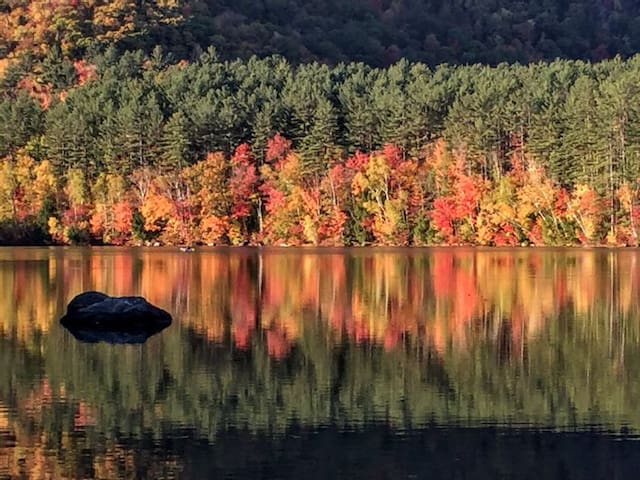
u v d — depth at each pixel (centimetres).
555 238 12369
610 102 12294
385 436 2658
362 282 6662
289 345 3966
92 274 7256
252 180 13325
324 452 2528
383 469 2409
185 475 2356
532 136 12650
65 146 13512
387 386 3212
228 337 4150
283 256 10025
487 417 2842
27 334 4200
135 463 2434
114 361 3603
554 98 13000
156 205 13188
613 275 7175
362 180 13088
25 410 2894
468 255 10069
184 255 10200
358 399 3045
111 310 4409
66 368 3472
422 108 13425
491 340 4084
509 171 12900
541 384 3244
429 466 2434
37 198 13312
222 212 13338
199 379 3312
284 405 2975
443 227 12781
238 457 2481
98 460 2453
